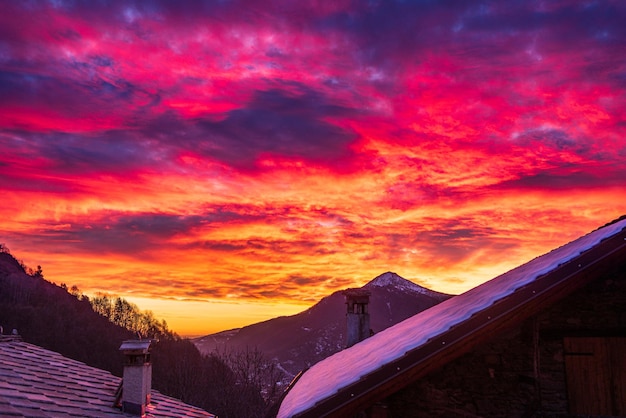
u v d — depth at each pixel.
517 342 8.84
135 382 11.62
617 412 8.51
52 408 8.92
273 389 36.03
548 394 8.66
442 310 11.45
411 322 13.65
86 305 82.19
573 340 8.80
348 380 8.30
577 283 8.45
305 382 13.91
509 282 9.59
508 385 8.73
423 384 8.76
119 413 10.95
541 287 8.29
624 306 8.81
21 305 68.94
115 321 77.31
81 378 12.44
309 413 7.75
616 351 8.68
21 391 9.18
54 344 61.12
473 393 8.72
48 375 11.38
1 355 11.44
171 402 14.81
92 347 63.06
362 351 12.36
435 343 8.03
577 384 8.66
